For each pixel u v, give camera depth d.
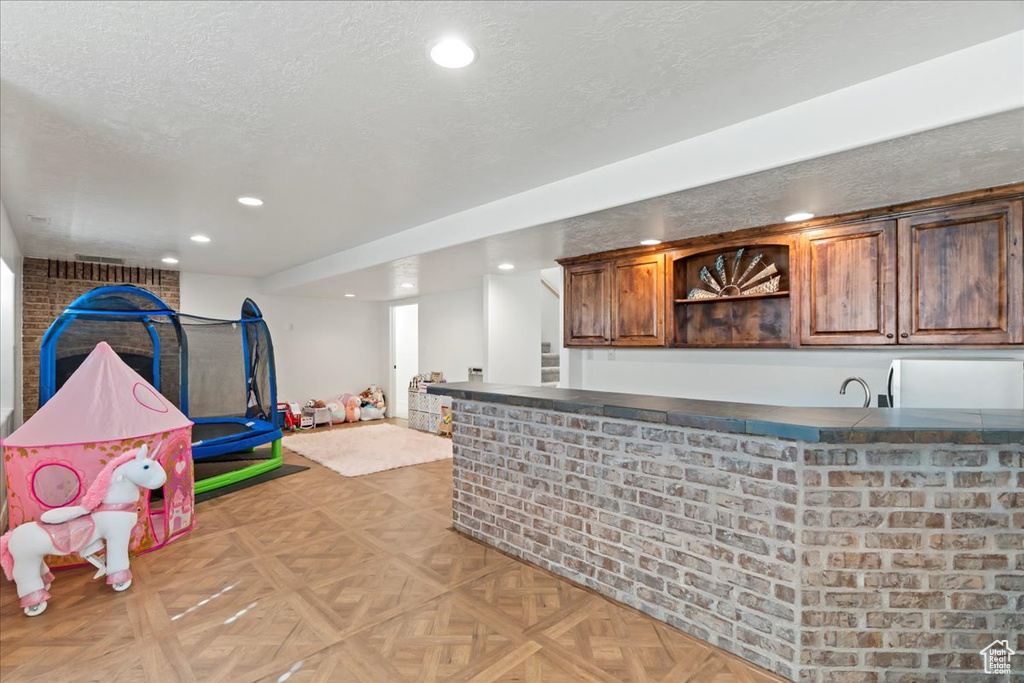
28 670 1.97
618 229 3.34
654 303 3.92
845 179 2.31
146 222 3.88
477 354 6.86
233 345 5.79
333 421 7.70
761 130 2.17
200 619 2.33
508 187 3.14
